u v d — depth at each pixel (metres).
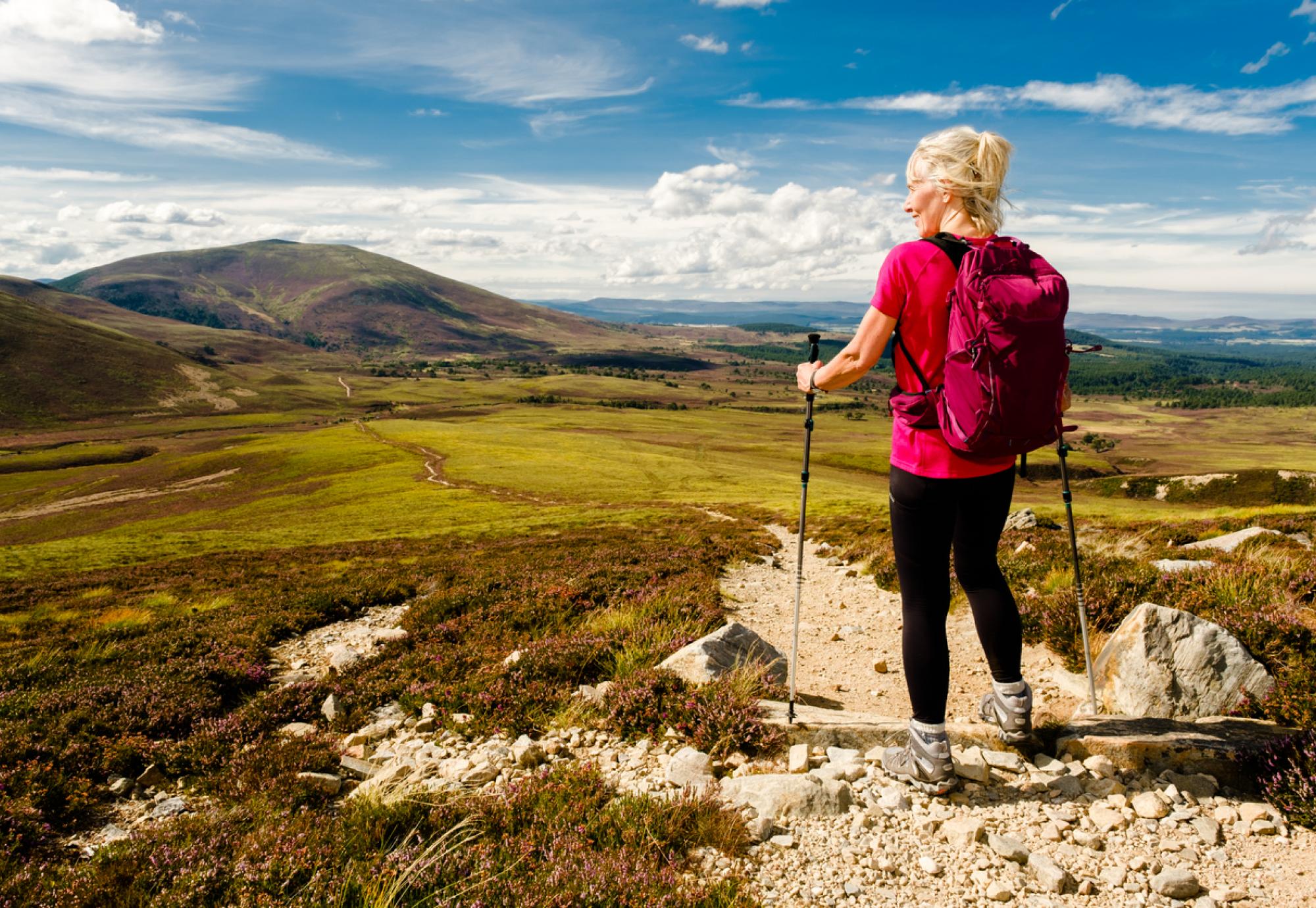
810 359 4.21
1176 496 124.88
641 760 5.05
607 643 7.82
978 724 4.57
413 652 9.66
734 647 7.05
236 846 4.01
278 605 14.73
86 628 16.69
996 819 3.64
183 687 8.27
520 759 5.26
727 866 3.46
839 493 88.88
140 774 6.29
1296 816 3.42
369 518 69.06
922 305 3.21
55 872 4.19
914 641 3.77
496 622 11.03
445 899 3.14
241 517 83.06
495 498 83.06
